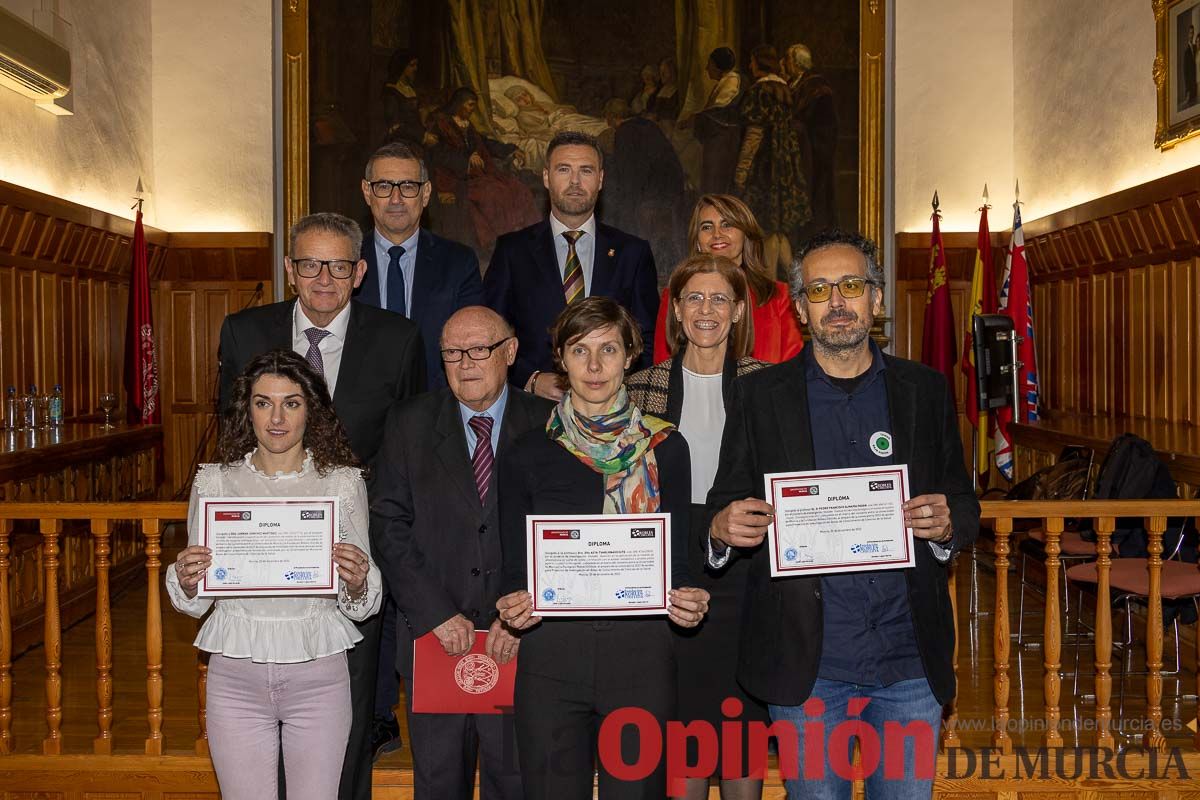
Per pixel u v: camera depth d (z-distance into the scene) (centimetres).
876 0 925
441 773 288
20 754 384
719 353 294
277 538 261
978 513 251
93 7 803
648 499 254
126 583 720
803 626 245
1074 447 614
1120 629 567
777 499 242
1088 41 791
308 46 914
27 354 703
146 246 865
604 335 251
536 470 256
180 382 932
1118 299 741
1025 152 912
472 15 917
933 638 245
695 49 924
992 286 855
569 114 923
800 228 927
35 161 712
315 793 262
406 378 325
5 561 385
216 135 926
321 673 263
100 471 683
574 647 251
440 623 279
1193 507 375
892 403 250
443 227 916
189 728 417
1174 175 621
